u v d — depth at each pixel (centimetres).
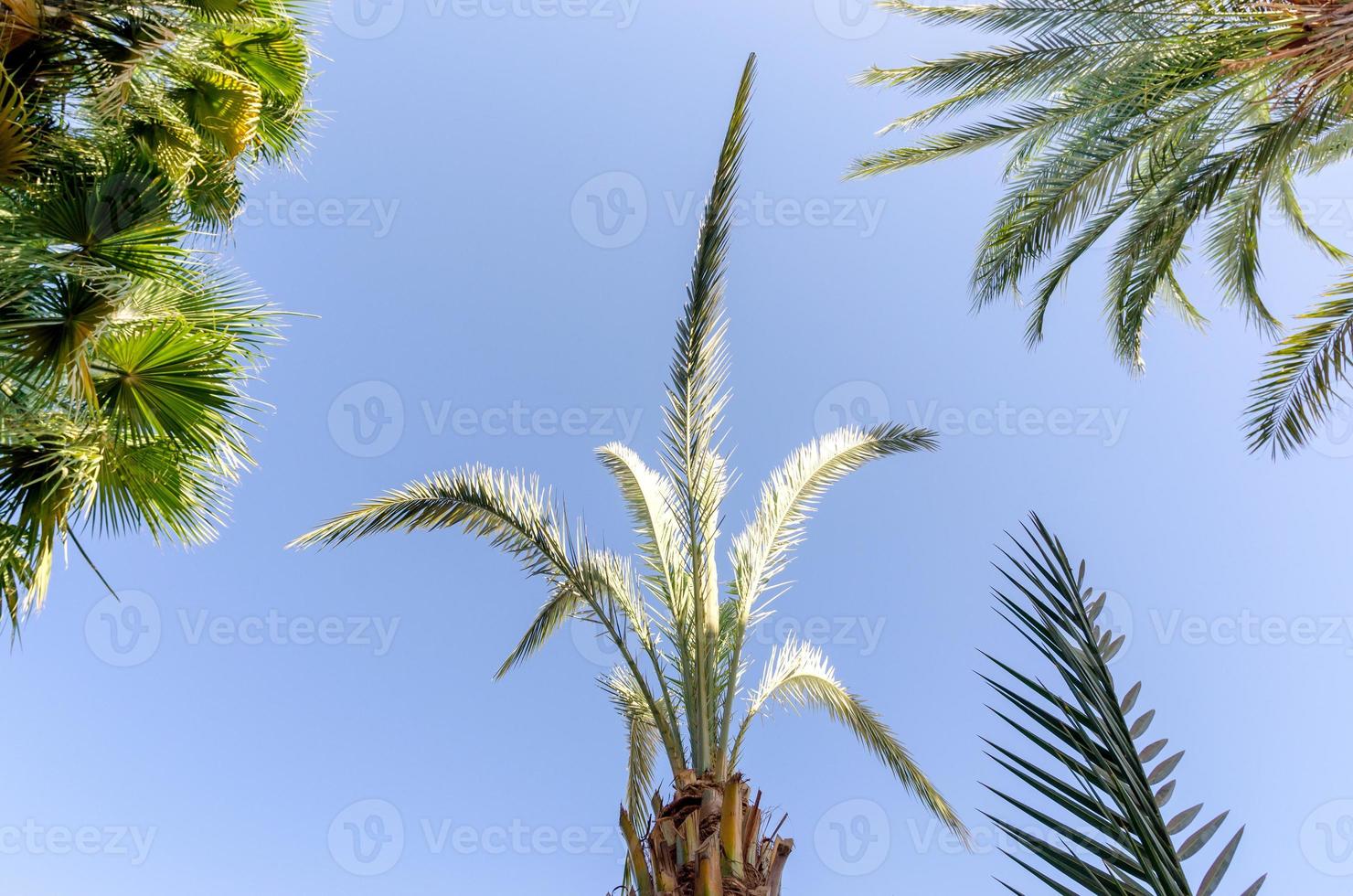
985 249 872
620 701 862
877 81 835
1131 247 843
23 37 541
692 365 751
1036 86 784
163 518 581
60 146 552
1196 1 650
